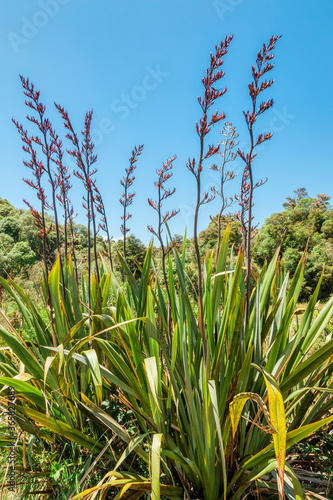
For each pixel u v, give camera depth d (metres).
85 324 2.35
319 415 1.80
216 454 1.54
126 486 1.33
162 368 2.00
